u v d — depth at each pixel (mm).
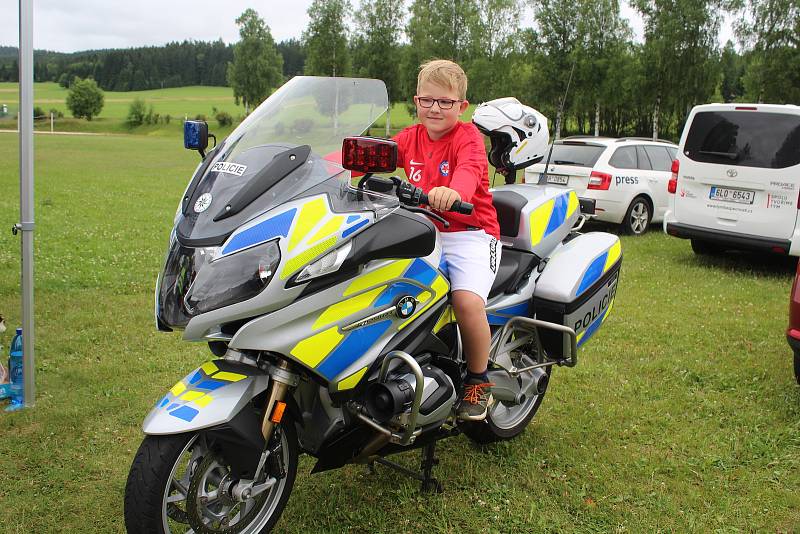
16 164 20938
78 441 3930
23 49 4160
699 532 3246
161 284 2662
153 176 19625
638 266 8922
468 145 3141
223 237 2533
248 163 2754
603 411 4488
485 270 3230
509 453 3947
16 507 3303
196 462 2750
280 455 2934
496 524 3279
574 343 3723
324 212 2658
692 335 6035
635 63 34312
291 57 109625
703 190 8727
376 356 2883
